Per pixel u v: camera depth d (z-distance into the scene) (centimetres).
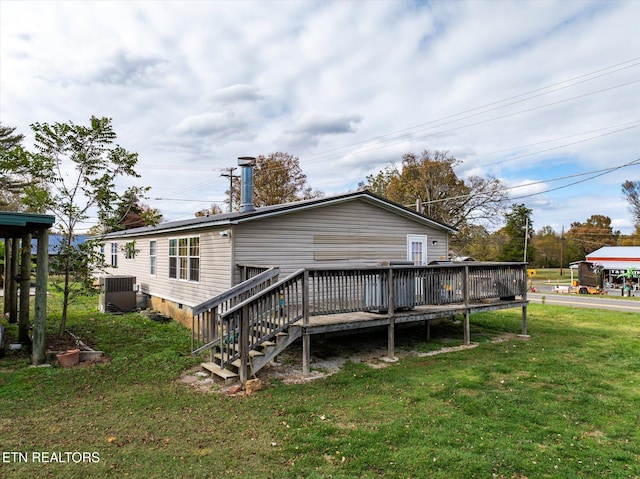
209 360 714
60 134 830
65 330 971
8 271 1200
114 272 1827
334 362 754
